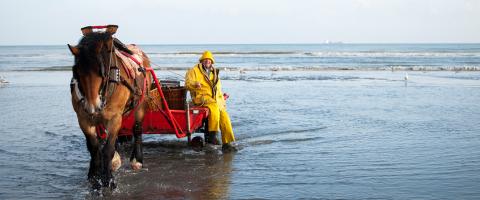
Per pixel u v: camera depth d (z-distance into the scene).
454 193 6.45
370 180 7.11
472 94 19.36
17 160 8.57
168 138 10.70
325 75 30.73
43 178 7.42
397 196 6.36
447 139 10.12
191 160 8.54
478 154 8.72
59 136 10.80
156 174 7.60
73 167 8.11
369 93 19.84
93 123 6.59
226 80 26.73
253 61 52.38
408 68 36.66
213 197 6.43
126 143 10.01
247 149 9.40
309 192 6.58
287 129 11.44
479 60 52.22
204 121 9.58
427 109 14.92
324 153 8.93
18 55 80.75
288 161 8.36
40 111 14.84
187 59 57.84
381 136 10.49
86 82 5.98
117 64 6.64
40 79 28.00
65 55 80.25
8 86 23.55
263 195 6.48
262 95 19.09
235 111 14.55
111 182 6.69
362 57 62.25
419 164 8.02
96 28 6.85
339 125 11.95
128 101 7.12
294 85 23.64
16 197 6.48
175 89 9.80
